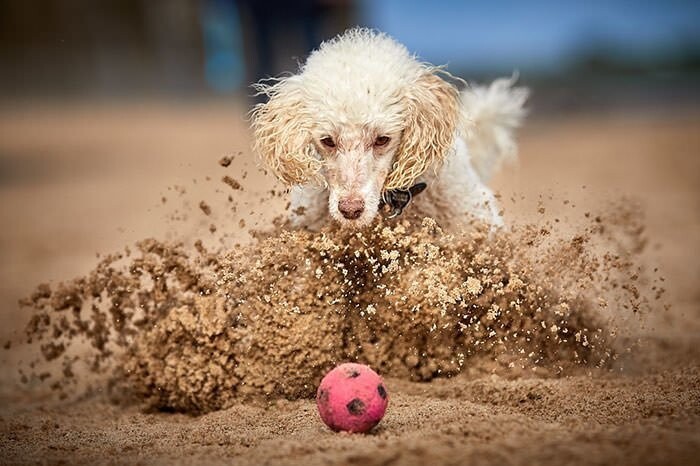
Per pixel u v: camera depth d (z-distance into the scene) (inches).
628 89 2443.4
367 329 290.0
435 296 278.2
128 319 304.7
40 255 638.5
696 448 193.0
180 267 291.1
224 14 1128.8
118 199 918.4
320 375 282.5
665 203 749.9
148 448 238.2
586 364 295.9
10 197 997.2
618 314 314.2
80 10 2856.8
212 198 773.3
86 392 329.4
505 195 496.7
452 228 307.9
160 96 2792.8
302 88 295.3
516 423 228.1
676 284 444.5
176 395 286.8
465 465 190.4
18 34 2790.4
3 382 350.3
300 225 304.8
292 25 968.9
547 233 293.0
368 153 289.7
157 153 1344.7
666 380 277.0
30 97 2657.5
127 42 2920.8
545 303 288.8
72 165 1268.5
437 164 300.0
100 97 2728.8
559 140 1363.2
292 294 282.0
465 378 289.9
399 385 287.0
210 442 237.8
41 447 250.2
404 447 203.6
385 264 288.0
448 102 301.4
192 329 282.2
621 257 350.0
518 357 291.3
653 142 1254.9
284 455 210.1
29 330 313.6
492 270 286.0
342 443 216.8
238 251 287.6
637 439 201.9
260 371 281.4
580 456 191.5
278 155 297.9
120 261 578.6
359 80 290.0
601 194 761.6
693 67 3176.7
